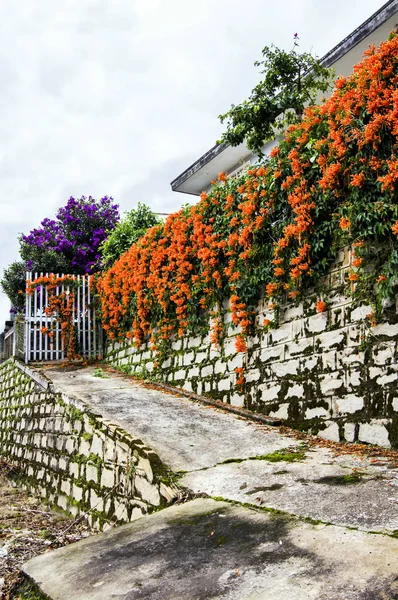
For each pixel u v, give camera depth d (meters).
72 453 6.52
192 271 8.48
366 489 3.65
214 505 3.79
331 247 5.70
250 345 7.07
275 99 8.20
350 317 5.41
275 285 6.37
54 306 12.55
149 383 9.20
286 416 6.24
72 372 10.92
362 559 2.56
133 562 3.02
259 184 6.76
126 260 11.03
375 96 4.79
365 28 8.37
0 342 15.74
